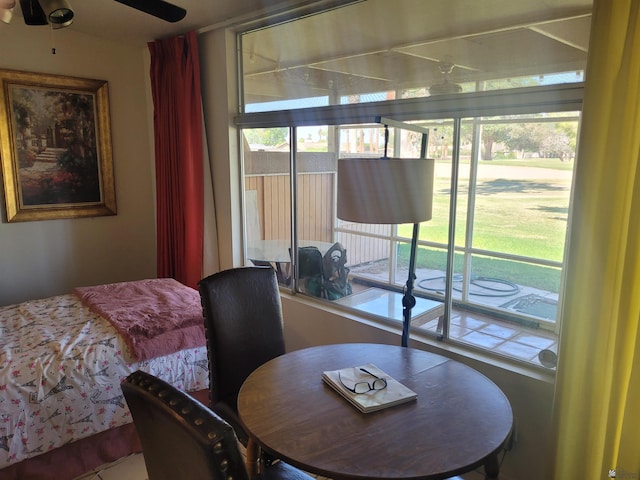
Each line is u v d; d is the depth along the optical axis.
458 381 1.72
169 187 3.77
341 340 2.82
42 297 3.80
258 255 3.44
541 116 1.94
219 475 0.92
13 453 1.96
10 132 3.47
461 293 2.36
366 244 2.91
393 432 1.39
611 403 1.57
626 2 1.45
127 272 4.26
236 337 2.12
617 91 1.49
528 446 2.02
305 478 1.58
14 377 2.00
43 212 3.70
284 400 1.58
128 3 1.98
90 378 2.16
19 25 3.42
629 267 1.50
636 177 1.46
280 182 3.22
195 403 1.01
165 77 3.61
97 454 2.27
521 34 1.92
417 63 2.31
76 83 3.73
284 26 2.95
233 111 3.32
